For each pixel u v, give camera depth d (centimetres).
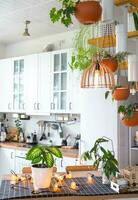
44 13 410
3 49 597
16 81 530
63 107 450
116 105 346
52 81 468
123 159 350
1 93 558
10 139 565
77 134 473
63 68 454
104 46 244
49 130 516
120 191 207
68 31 496
